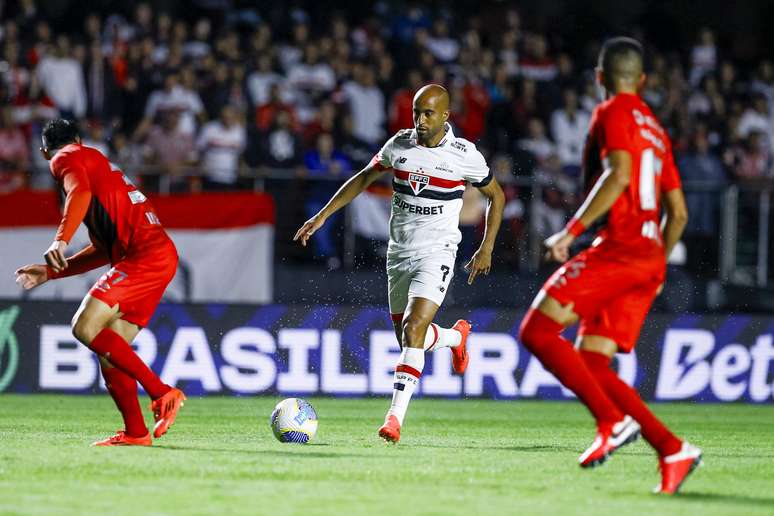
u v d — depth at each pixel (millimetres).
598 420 18109
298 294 50781
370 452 22969
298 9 67375
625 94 18281
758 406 42562
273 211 50094
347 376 41312
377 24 65875
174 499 16188
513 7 72562
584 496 17188
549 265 51688
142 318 23141
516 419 34906
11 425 29141
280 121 54562
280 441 24672
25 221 47562
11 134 53438
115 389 22953
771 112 67000
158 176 51406
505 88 62250
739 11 75938
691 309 52938
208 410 35125
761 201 53906
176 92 56438
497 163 54500
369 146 56312
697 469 21375
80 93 56438
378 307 41656
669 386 43031
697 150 58406
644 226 18109
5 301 40438
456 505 16109
